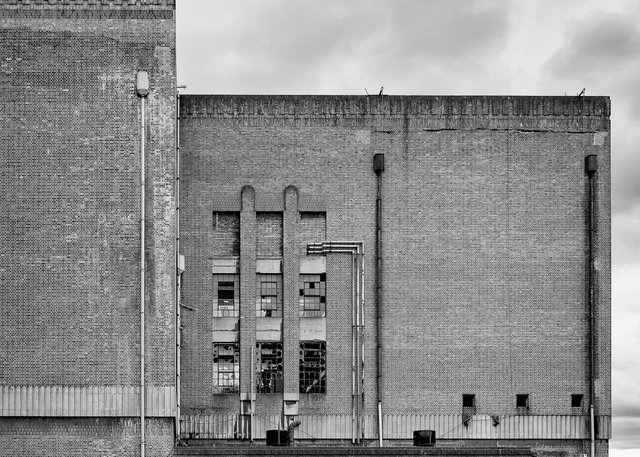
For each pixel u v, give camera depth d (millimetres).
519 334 51500
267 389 50969
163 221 45500
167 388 44906
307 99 51969
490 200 51906
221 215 51719
